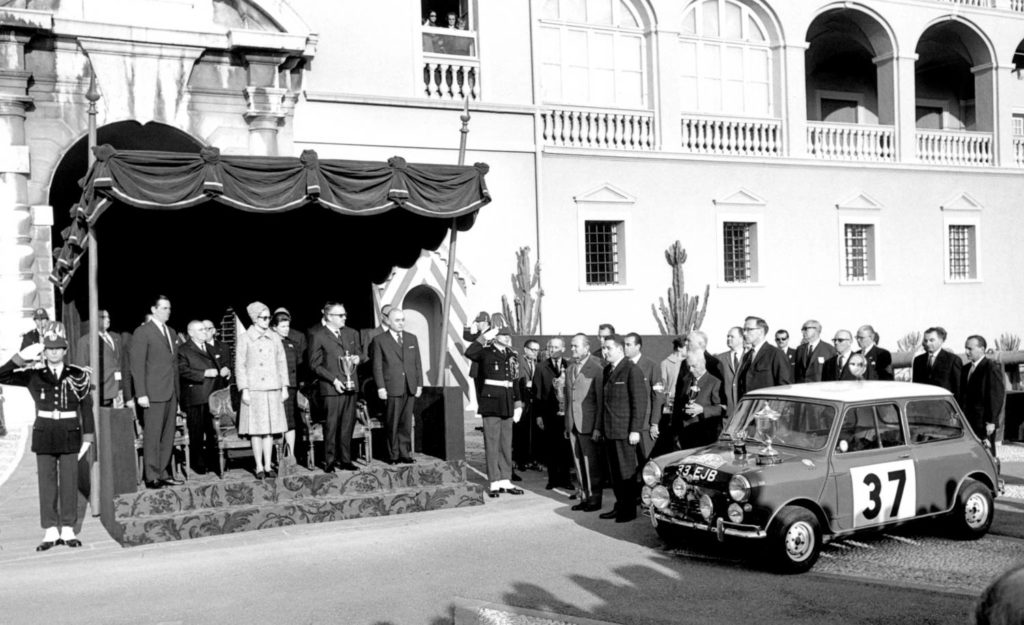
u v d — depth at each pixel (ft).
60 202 67.87
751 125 84.64
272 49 63.21
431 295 69.82
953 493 32.76
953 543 32.94
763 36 86.74
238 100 63.87
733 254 84.43
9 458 50.19
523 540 34.71
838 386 33.78
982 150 97.09
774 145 85.87
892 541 33.42
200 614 26.63
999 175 96.99
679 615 25.44
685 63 83.25
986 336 96.17
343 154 67.31
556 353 44.83
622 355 37.65
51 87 58.03
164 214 42.37
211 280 51.90
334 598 27.84
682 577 29.27
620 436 36.76
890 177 90.99
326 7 67.21
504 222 73.10
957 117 106.73
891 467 31.32
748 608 25.90
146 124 61.21
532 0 74.95
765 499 28.89
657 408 37.96
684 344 44.11
